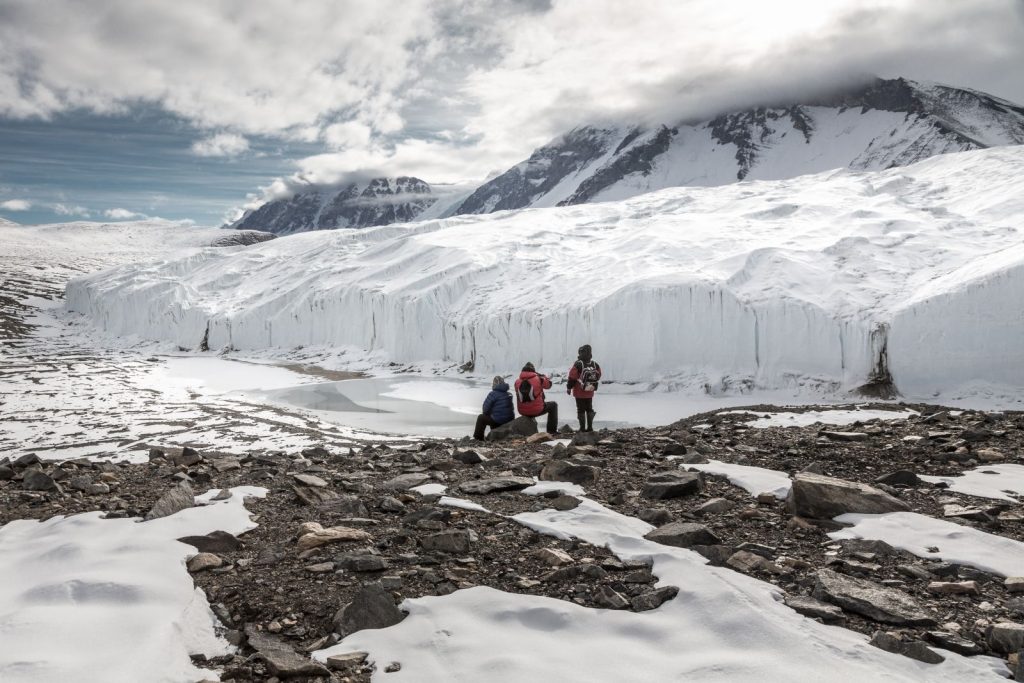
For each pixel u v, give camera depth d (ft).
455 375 101.09
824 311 74.49
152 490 22.63
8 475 25.50
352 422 64.39
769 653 10.66
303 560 15.65
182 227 502.79
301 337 133.69
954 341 65.16
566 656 10.94
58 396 84.23
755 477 22.59
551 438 34.40
